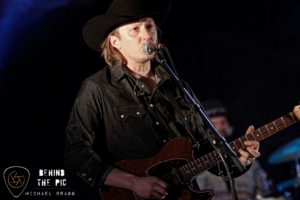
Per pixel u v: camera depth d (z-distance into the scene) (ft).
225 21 27.32
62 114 23.13
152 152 12.66
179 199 12.48
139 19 12.96
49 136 22.84
